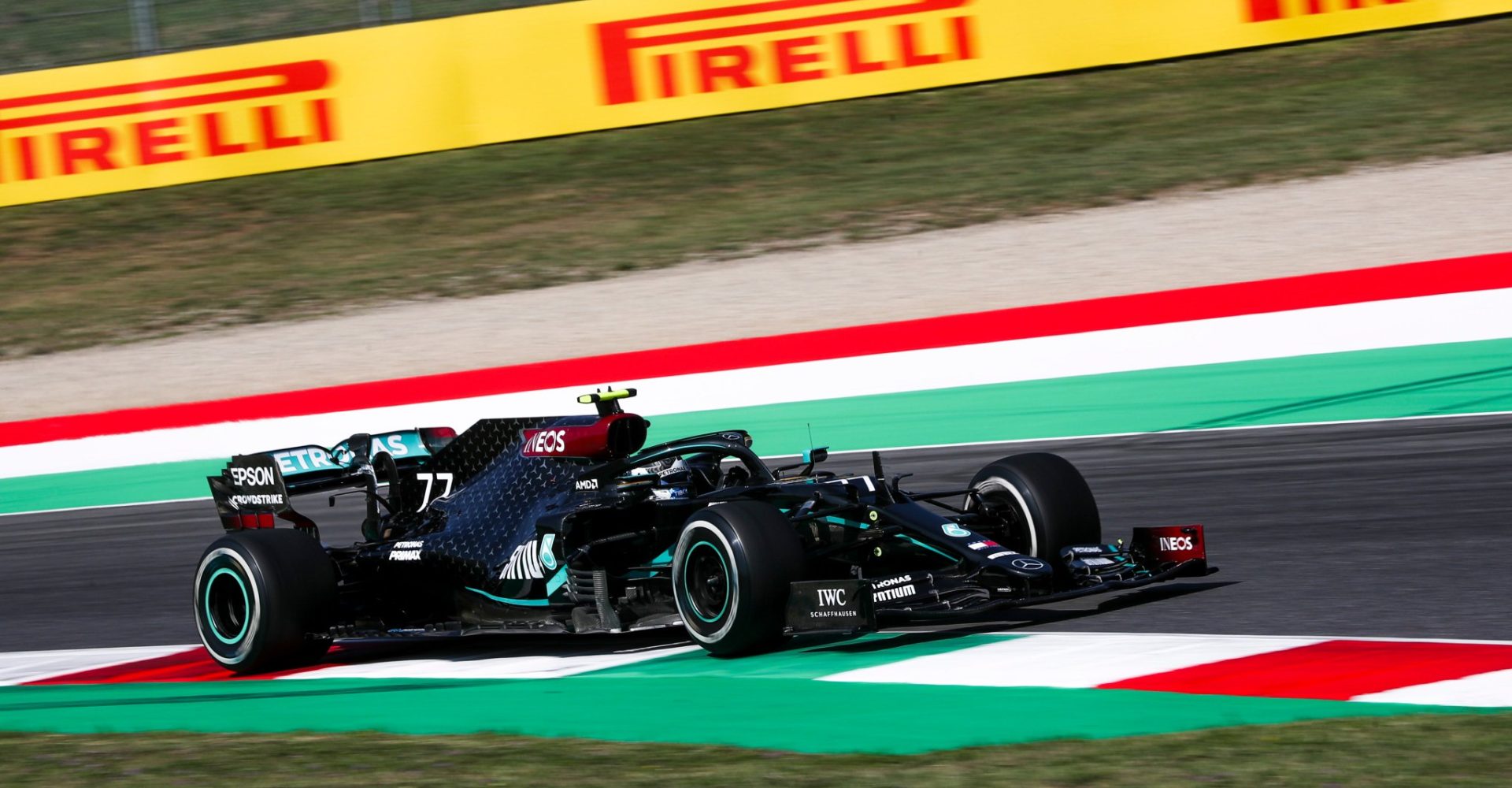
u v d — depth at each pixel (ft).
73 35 273.75
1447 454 114.42
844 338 169.58
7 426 183.52
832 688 67.05
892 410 151.84
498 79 257.34
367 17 270.87
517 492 86.33
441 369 190.80
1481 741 51.13
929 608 72.59
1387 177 217.15
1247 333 152.15
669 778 53.01
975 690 64.34
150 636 102.22
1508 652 65.51
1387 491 106.11
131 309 236.84
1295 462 118.42
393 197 264.72
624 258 230.48
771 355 170.40
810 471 84.69
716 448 85.10
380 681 80.18
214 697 78.89
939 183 241.55
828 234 228.43
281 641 83.46
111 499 157.38
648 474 82.38
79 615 112.16
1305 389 139.03
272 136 254.06
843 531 78.84
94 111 252.83
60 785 59.11
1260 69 263.90
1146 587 86.17
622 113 255.50
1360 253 185.26
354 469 92.79
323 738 64.34
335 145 255.91
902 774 51.55
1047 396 148.56
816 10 253.44
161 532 138.82
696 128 275.18
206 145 253.44
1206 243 199.31
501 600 83.46
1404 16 261.85
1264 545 95.20
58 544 139.54
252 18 271.49
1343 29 262.67
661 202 250.37
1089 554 79.51
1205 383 144.66
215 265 249.96
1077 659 68.95
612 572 82.02
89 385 206.08
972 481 84.28
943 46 258.16
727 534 72.69
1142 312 163.73
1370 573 84.64
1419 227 192.24
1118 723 57.47
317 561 84.94
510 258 236.22
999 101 266.77
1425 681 61.05
